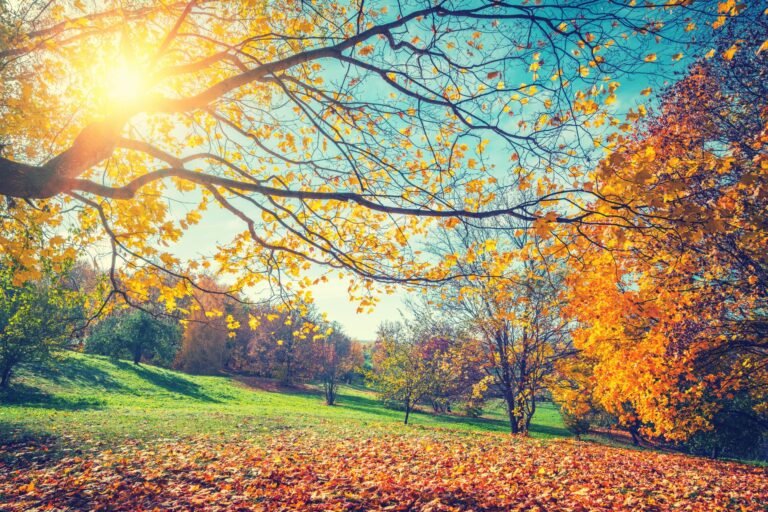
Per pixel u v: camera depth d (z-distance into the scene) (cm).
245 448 1152
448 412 4019
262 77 417
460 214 357
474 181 525
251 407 2928
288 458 979
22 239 522
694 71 943
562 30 428
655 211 353
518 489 727
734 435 1861
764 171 416
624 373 1055
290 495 673
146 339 3981
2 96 473
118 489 730
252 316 591
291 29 546
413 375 2480
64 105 538
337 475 803
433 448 1184
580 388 1805
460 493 680
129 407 2292
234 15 540
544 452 1214
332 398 4106
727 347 1034
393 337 2611
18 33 461
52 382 2620
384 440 1377
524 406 1886
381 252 593
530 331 1759
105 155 346
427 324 2088
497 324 1716
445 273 587
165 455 1018
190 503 645
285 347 4769
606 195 363
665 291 910
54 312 2194
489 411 4434
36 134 514
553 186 479
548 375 1853
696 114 923
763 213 650
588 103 443
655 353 1011
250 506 621
